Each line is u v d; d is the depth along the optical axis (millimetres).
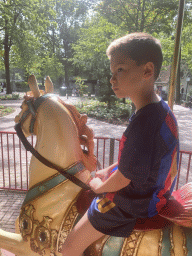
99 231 1214
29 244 1487
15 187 4379
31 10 19594
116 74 1098
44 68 42094
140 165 1027
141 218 1209
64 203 1417
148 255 1210
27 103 1459
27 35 23172
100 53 15352
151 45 1019
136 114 1096
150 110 1061
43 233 1426
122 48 1041
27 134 1532
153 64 1041
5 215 3562
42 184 1450
